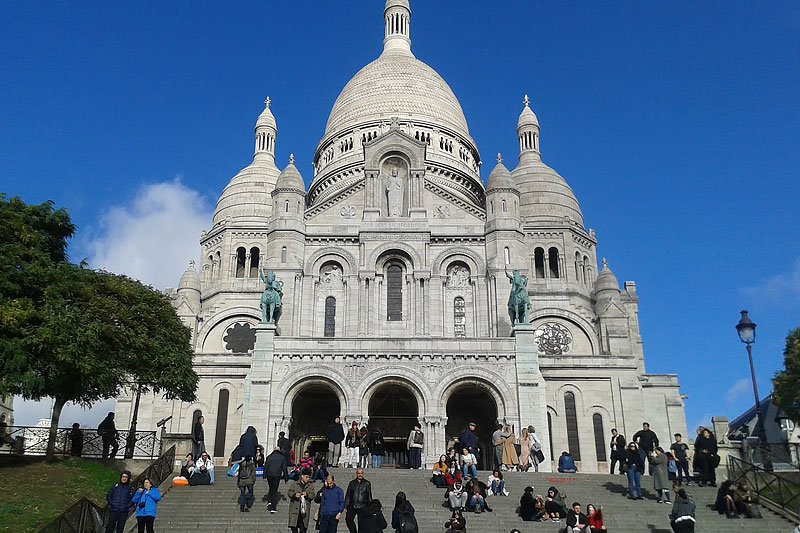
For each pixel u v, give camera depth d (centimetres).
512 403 5434
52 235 4884
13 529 3108
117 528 2917
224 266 8056
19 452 4528
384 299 6347
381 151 6762
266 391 5441
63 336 4222
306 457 4500
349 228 6550
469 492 3600
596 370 6800
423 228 6469
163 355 5038
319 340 5597
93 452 5056
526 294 5747
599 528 3156
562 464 4759
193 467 3947
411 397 5928
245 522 3356
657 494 3822
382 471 4238
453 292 6431
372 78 9531
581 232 8162
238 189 8725
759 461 3950
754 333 4000
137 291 5091
